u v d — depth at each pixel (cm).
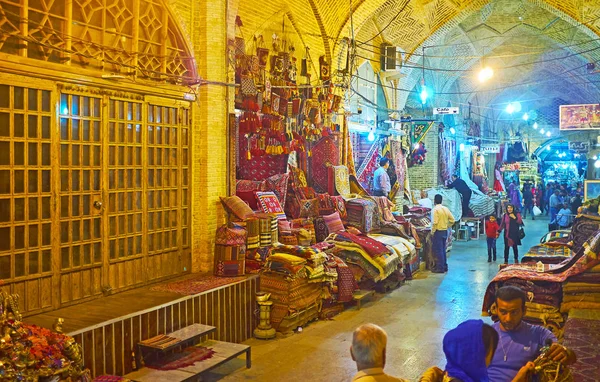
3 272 509
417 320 779
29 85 525
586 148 2647
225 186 784
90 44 588
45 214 546
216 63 757
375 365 288
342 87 1102
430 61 1669
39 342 387
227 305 662
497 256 1359
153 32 677
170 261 707
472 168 2233
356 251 890
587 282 559
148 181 672
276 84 952
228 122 785
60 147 560
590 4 1405
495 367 352
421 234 1177
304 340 688
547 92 2305
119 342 516
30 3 531
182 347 578
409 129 1617
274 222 773
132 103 649
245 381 552
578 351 416
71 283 573
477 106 2294
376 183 1298
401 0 1287
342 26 1146
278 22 986
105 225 612
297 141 1006
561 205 1572
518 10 1596
